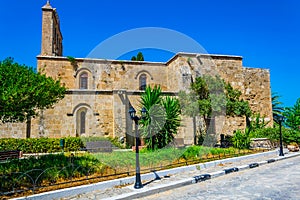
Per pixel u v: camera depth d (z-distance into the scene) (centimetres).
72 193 802
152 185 911
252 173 1141
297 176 1035
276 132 2181
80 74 2773
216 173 1095
